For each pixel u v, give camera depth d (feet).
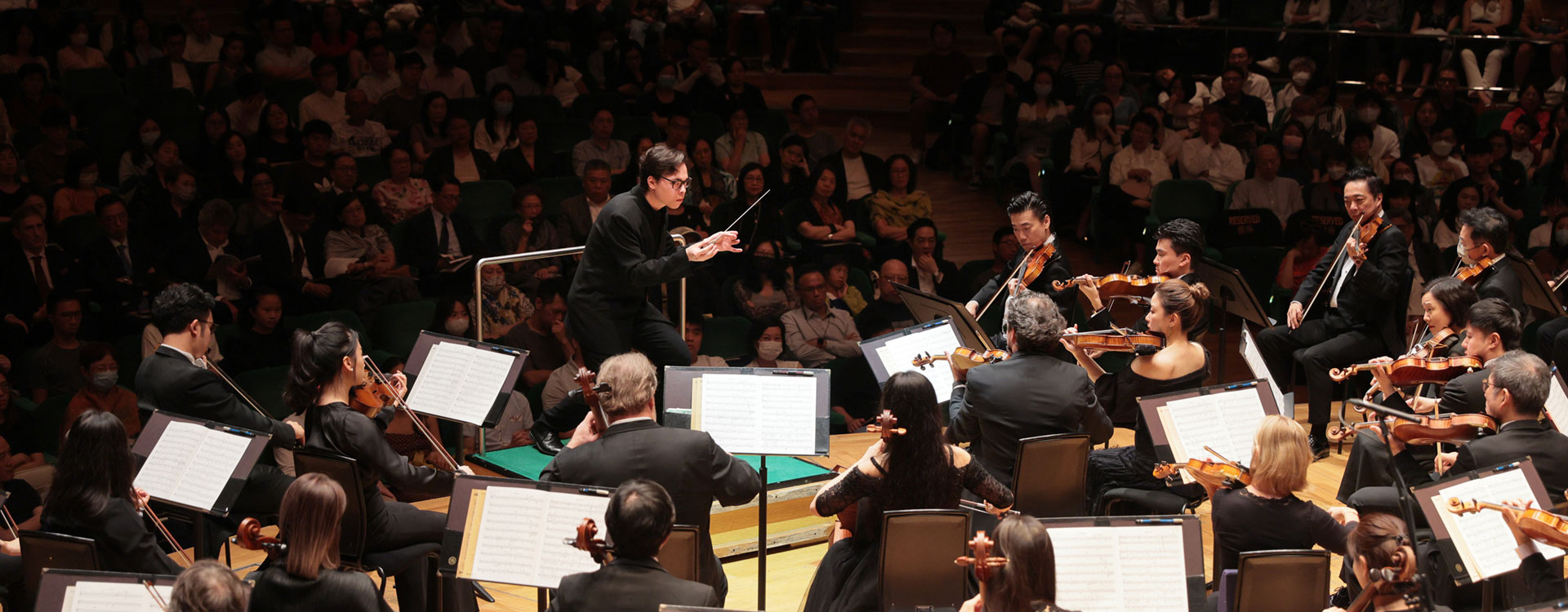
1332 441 32.22
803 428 21.04
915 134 63.00
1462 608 19.76
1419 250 43.73
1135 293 28.12
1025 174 55.52
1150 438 23.13
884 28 72.28
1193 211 48.39
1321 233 42.68
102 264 38.42
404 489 20.04
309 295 40.06
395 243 42.91
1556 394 23.09
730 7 70.59
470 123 52.21
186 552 25.26
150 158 46.32
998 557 14.47
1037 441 20.63
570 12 62.44
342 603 15.72
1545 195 47.88
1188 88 60.80
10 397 33.09
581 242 42.27
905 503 18.84
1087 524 17.38
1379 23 62.44
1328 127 55.06
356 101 49.60
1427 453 23.94
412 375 22.68
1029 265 28.73
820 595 19.31
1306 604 17.30
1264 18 64.64
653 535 15.21
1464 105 56.65
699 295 40.83
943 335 25.36
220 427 20.45
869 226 47.50
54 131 45.21
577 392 25.62
